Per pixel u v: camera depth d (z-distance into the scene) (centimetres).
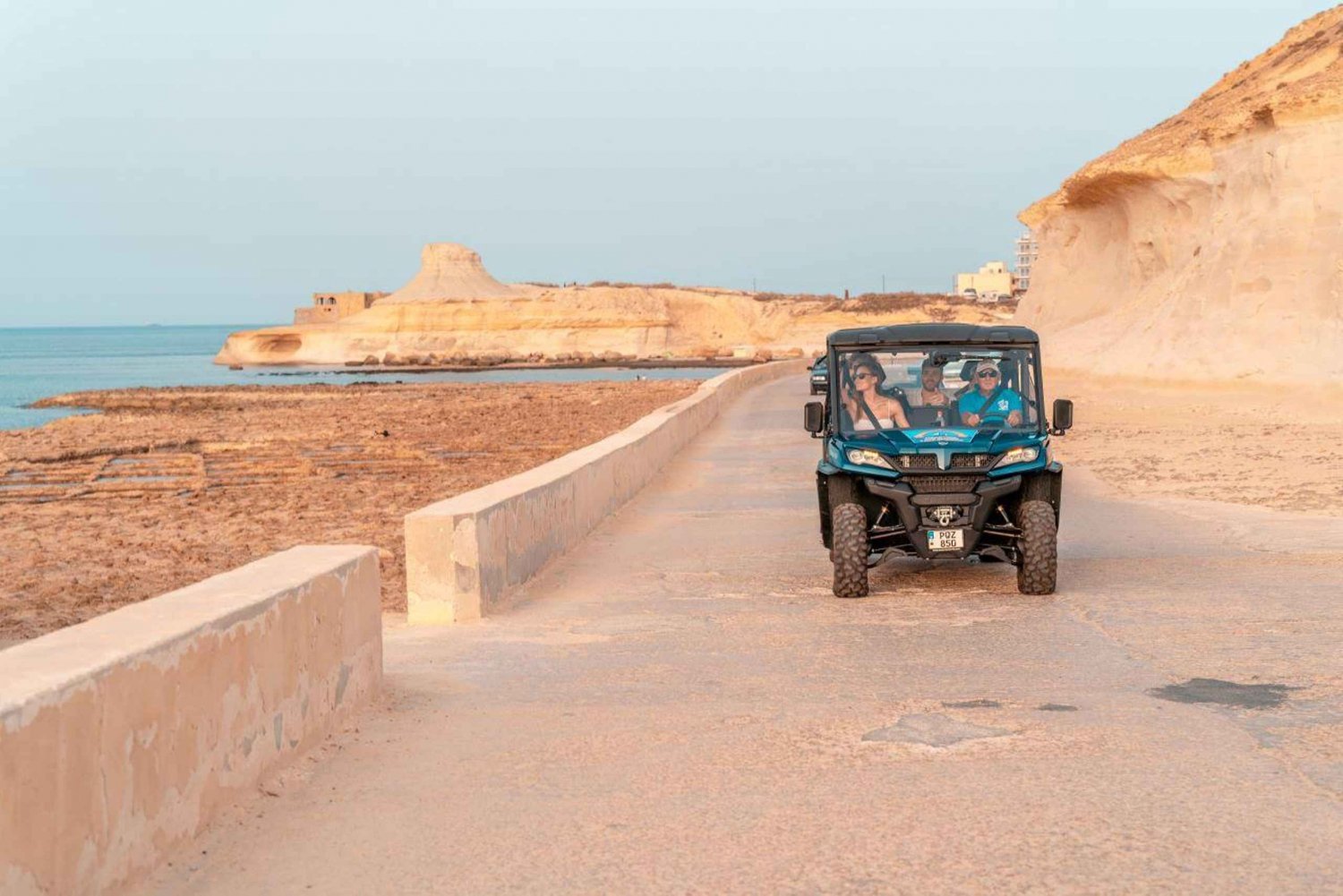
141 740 483
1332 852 484
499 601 1184
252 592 616
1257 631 927
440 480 2925
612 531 1741
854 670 845
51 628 1316
